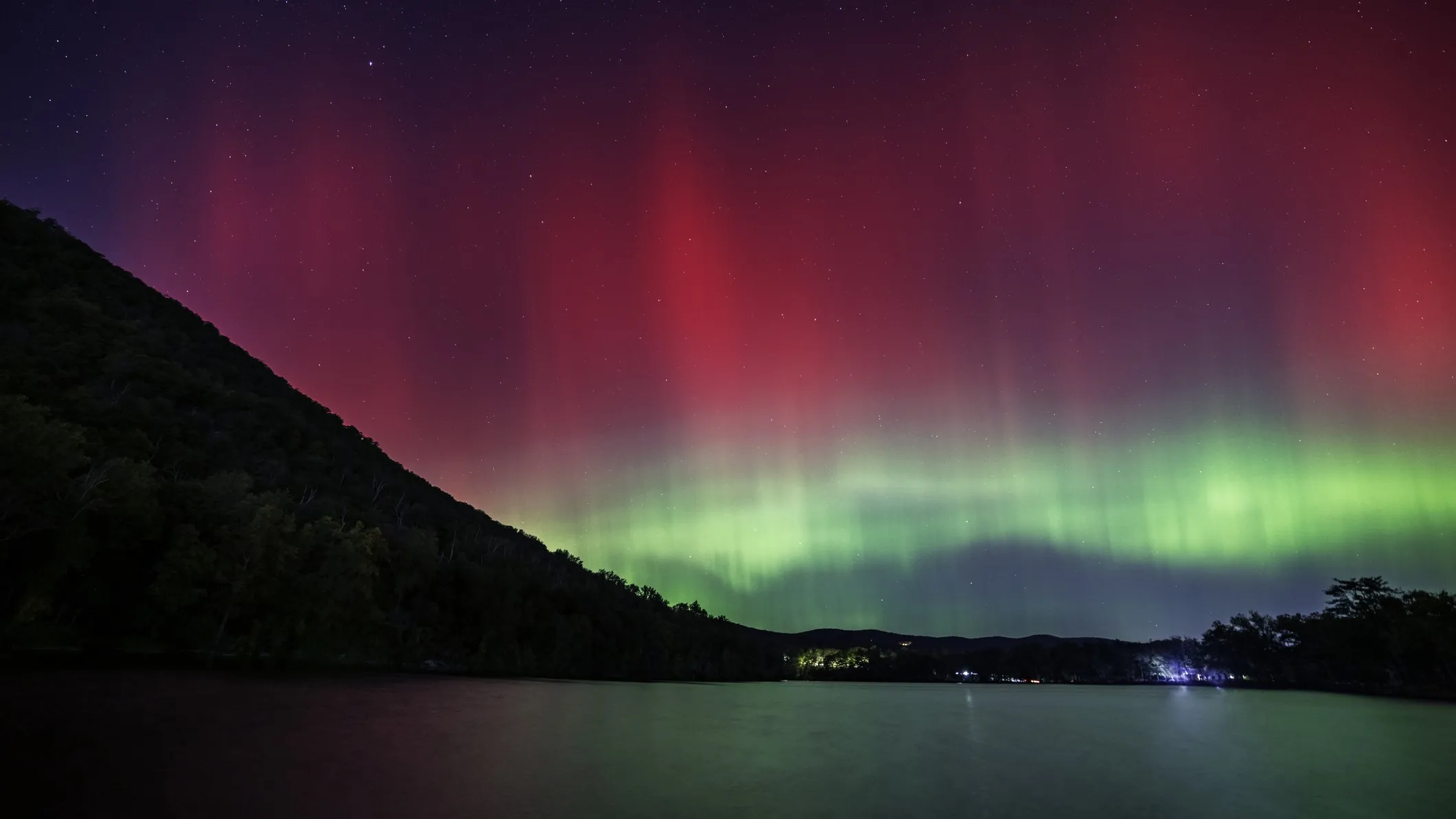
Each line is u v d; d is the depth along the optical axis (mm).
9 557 64688
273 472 118062
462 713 58625
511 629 126062
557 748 44719
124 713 43094
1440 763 50562
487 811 29328
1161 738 63281
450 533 154250
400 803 29719
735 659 197500
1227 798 38094
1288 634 169250
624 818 29641
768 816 31000
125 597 74812
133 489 72000
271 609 86562
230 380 157875
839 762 44875
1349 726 76125
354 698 61625
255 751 36938
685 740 52250
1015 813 33219
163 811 26547
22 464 63344
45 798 26906
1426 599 119062
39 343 102625
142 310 154750
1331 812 36000
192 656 79812
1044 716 84188
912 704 100938
